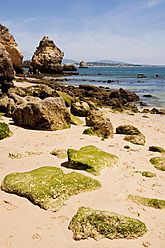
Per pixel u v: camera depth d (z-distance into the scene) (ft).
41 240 10.43
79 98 82.58
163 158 23.44
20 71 172.96
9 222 11.48
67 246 10.24
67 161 20.53
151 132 38.75
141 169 20.62
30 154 21.30
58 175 15.60
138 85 127.75
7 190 14.39
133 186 16.85
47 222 11.73
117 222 11.55
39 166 18.78
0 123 27.09
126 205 14.02
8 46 154.61
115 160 20.76
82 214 12.02
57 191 13.78
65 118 35.99
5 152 21.80
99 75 220.23
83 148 22.58
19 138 27.53
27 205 13.05
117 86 122.42
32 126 33.37
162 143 31.55
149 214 13.29
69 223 11.75
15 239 10.36
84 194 14.70
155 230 11.88
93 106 58.95
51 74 202.80
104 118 38.99
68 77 186.09
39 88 87.45
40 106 32.71
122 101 76.69
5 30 152.46
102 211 12.24
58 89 86.89
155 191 16.37
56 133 32.04
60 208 13.00
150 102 78.48
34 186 13.96
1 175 16.65
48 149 23.65
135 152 25.81
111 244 10.65
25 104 34.17
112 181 17.25
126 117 53.78
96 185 15.62
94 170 18.07
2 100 43.24
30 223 11.55
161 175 19.69
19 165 18.78
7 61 55.31
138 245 10.72
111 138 31.48
